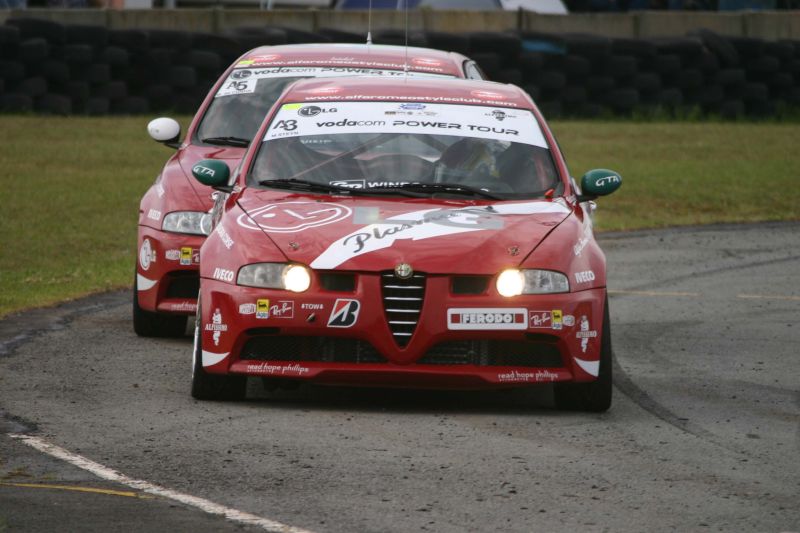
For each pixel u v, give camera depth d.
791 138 81.31
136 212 51.81
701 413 22.83
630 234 51.59
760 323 33.06
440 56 34.72
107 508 16.19
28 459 18.44
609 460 19.23
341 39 79.62
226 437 19.98
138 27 83.38
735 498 17.33
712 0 101.62
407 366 21.36
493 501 16.91
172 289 28.72
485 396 24.11
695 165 69.94
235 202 23.95
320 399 23.31
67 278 38.22
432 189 24.20
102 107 77.69
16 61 76.12
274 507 16.41
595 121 85.88
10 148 65.75
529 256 21.95
